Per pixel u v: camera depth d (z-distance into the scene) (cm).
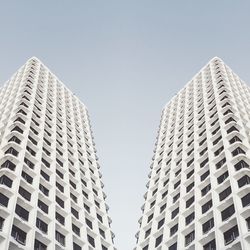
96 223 5953
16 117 6538
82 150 7938
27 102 7206
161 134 8888
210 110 7569
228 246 4044
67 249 4769
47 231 4709
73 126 8450
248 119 6806
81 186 6456
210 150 6031
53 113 7988
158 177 7306
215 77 8856
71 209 5691
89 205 6269
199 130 7100
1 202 4419
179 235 5000
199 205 5184
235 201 4500
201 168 5812
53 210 5059
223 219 4578
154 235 5644
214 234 4431
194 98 8756
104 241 5778
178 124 8462
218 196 4966
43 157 6022
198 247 4503
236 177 4916
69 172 6462
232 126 6250
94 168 7731
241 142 5672
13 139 5791
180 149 7281
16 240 4138
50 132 7012
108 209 6975
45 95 8362
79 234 5366
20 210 4566
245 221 4209
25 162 5475
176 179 6381
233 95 7669
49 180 5656
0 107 7744
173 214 5691
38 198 5041
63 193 5725
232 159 5219
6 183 4734
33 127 6569
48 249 4444
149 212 6394
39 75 9144
